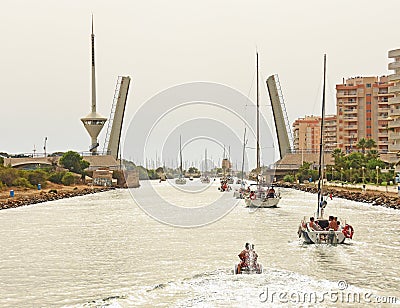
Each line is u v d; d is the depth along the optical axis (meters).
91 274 29.64
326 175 124.25
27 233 47.09
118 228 49.94
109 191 117.56
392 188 93.50
